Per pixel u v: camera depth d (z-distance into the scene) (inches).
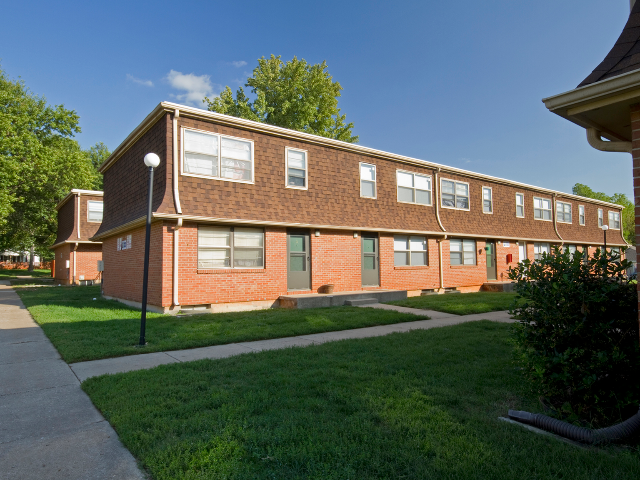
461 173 752.3
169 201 435.2
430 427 142.3
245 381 196.9
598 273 159.6
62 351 264.1
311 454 121.1
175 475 112.2
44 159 1042.1
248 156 500.7
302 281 539.2
